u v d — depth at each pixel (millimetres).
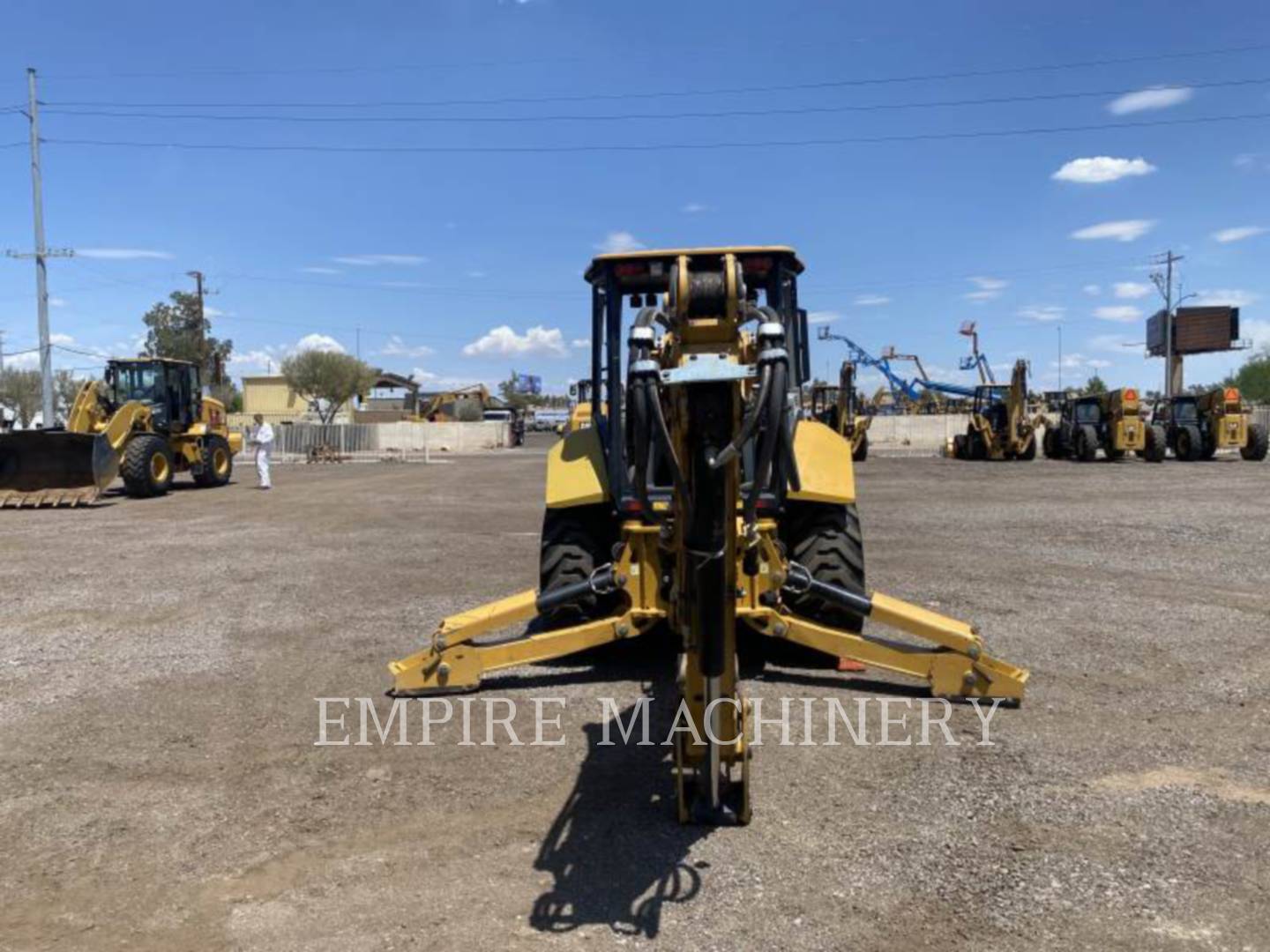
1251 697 5184
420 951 2922
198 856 3582
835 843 3566
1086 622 6922
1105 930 2953
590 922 3062
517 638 6906
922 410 53688
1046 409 40531
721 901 3174
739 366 3166
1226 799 3900
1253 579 8562
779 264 5230
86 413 17734
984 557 10000
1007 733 4684
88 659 6328
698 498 3307
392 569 9797
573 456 6027
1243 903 3096
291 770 4414
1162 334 66062
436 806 3990
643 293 5602
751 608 5211
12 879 3432
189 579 9281
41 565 10219
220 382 55625
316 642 6746
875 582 8586
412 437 51031
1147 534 11555
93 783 4281
